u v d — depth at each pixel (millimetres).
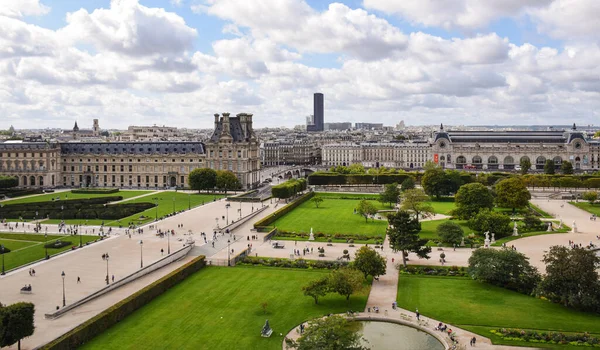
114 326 172875
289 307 191125
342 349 140125
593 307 185750
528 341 162625
